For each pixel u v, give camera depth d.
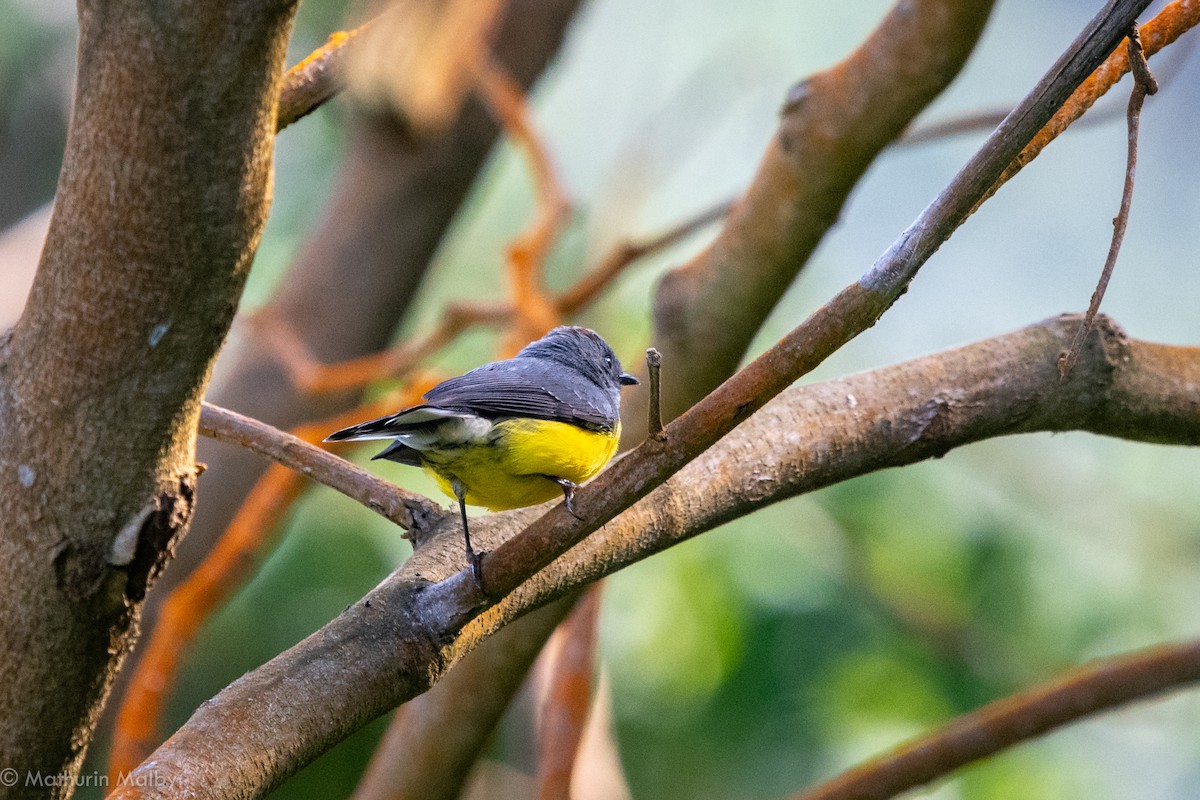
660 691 13.09
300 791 13.24
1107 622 13.45
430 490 13.23
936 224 4.93
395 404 11.27
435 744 9.26
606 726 11.14
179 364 4.54
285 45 4.16
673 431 5.02
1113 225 5.45
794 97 8.63
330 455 6.79
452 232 14.77
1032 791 12.77
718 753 12.66
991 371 6.88
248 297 16.09
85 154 4.24
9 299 13.48
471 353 14.83
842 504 13.45
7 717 4.95
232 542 9.62
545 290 12.74
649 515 6.19
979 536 13.60
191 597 9.65
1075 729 13.77
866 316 4.96
